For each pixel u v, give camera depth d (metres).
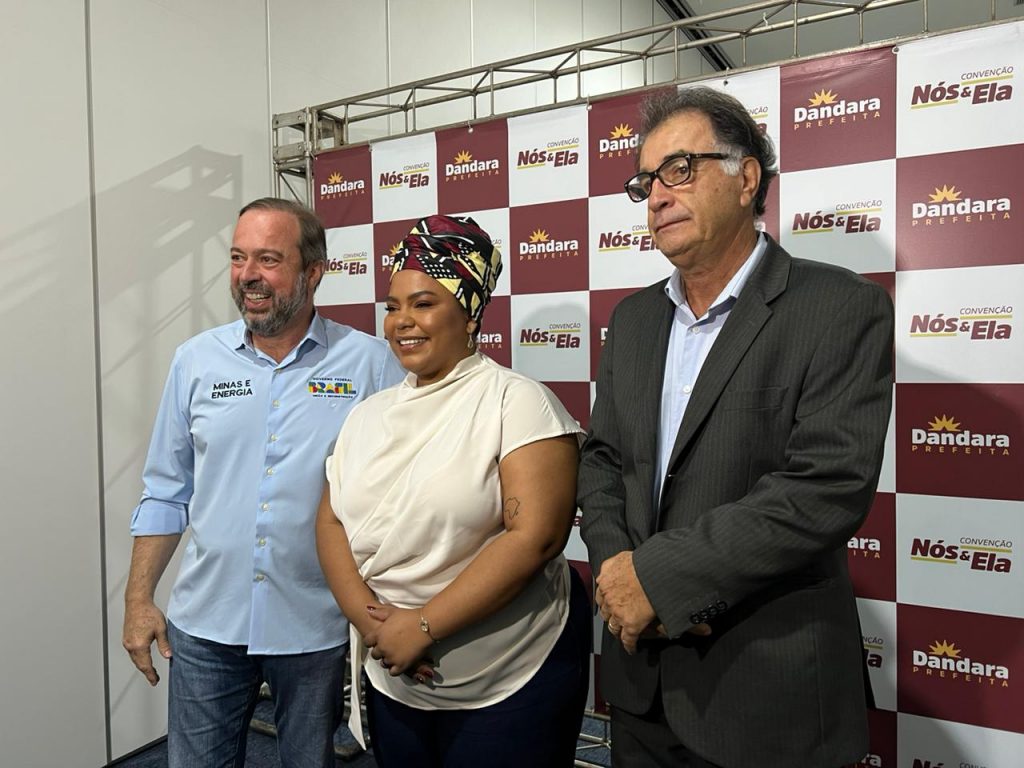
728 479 1.12
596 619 2.41
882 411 1.06
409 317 1.26
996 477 1.81
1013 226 1.77
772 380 1.11
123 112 2.42
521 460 1.20
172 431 1.66
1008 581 1.80
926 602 1.90
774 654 1.08
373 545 1.25
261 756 2.42
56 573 2.24
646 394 1.26
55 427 2.23
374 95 2.76
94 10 2.33
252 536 1.53
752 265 1.21
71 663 2.29
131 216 2.46
